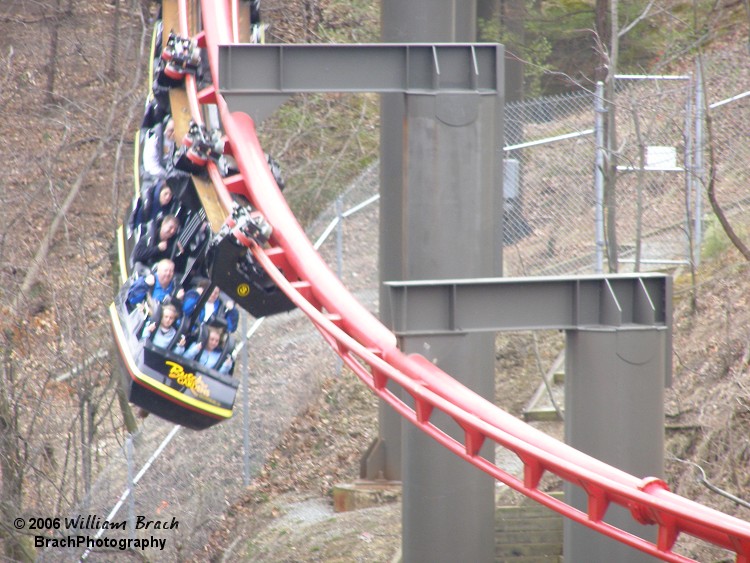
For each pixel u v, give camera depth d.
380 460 41.47
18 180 66.12
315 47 27.39
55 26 78.62
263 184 31.80
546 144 50.41
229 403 38.88
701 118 43.69
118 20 75.56
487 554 26.80
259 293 30.38
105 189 65.06
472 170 26.55
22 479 42.81
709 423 36.12
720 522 17.53
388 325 38.44
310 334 51.28
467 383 25.48
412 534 26.34
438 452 26.09
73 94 73.75
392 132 38.75
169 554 41.94
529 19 68.50
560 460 19.52
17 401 43.81
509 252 48.41
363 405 48.31
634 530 21.70
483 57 26.91
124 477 45.56
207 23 38.25
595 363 22.12
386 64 27.41
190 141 34.28
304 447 46.41
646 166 42.38
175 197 38.75
